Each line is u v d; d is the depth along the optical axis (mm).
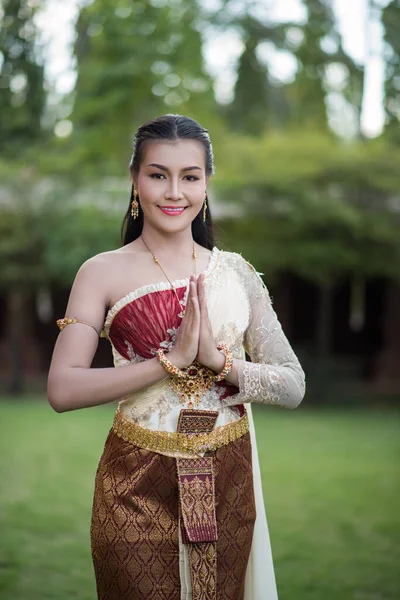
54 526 5727
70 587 4367
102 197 14930
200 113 14117
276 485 7578
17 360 17938
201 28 20484
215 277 2465
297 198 15594
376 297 20016
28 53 6926
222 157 15914
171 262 2473
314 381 17562
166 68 13195
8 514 6113
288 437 11594
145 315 2389
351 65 17438
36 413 14117
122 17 12883
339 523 5961
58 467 8430
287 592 4352
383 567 4824
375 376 19000
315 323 20141
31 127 7297
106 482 2414
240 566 2432
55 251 15047
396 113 8133
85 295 2420
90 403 2326
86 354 2371
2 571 4633
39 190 15023
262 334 2523
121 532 2344
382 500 6836
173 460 2367
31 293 17906
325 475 8180
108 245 14734
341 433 12133
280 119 21969
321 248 15727
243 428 2486
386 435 11914
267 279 18078
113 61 13078
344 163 15719
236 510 2412
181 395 2393
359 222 15523
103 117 13328
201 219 2668
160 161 2395
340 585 4469
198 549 2318
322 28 18469
